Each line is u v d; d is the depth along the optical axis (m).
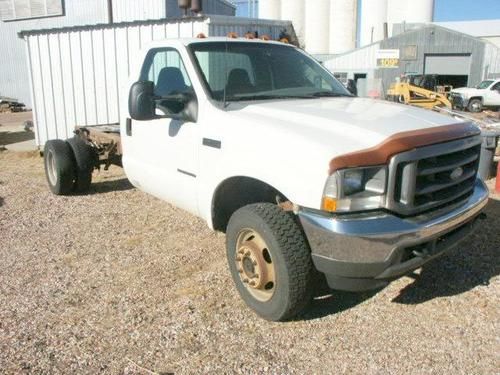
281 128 3.66
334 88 5.20
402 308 4.02
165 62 5.04
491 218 6.20
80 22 26.62
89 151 7.45
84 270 4.80
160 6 22.72
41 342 3.59
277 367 3.30
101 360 3.38
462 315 3.89
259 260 3.70
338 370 3.27
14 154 12.07
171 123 4.71
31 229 6.04
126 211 6.71
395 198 3.29
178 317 3.91
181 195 4.71
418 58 40.09
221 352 3.46
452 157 3.62
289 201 3.66
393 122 3.67
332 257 3.29
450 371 3.24
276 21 10.97
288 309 3.58
